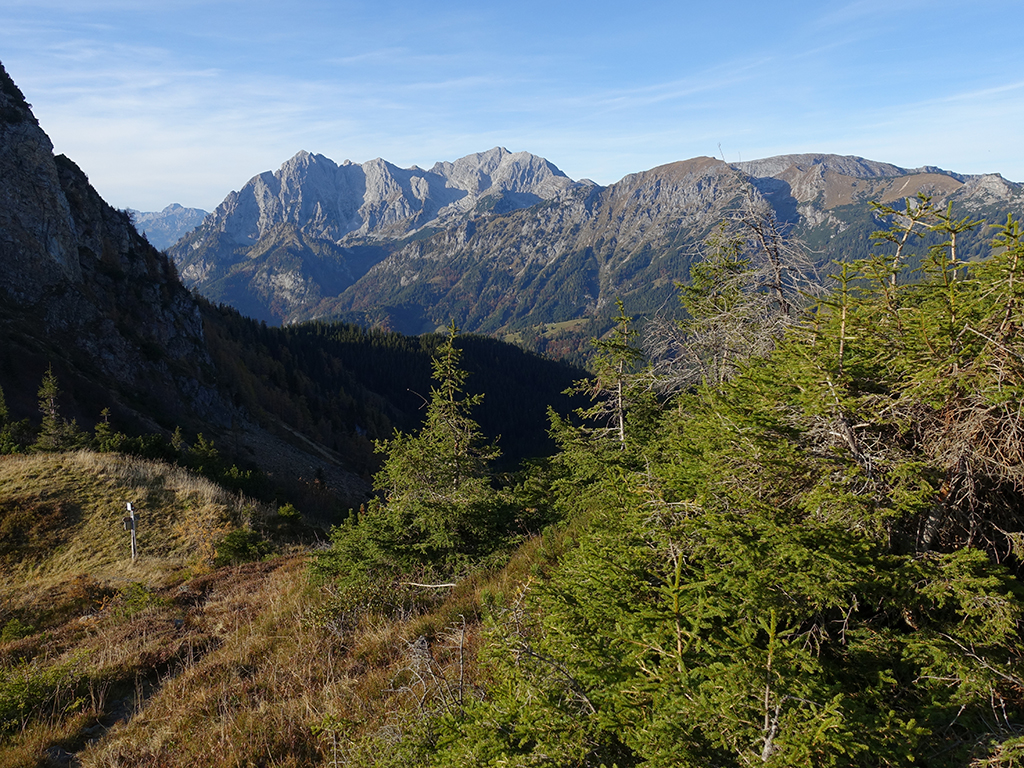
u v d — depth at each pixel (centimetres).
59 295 5506
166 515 2309
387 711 586
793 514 436
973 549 394
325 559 1153
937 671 369
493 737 371
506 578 847
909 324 452
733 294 1022
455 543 1033
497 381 15450
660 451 973
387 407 13088
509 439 13812
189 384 6388
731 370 906
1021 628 386
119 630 1179
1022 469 400
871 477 426
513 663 424
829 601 370
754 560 387
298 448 7500
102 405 4925
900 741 303
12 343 4684
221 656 922
